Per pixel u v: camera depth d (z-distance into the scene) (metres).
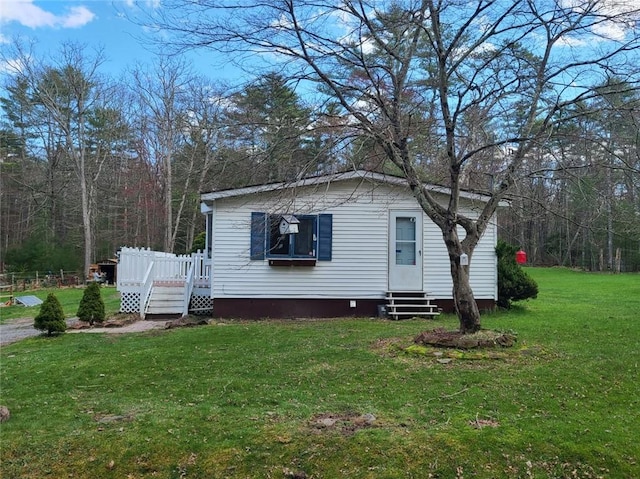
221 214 12.30
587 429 4.32
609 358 6.68
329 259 12.48
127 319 12.40
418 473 3.75
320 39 7.13
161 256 14.59
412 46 7.41
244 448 4.11
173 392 5.70
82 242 37.75
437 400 5.11
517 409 4.80
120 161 39.84
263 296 12.38
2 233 39.78
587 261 34.47
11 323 14.05
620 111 6.65
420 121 7.79
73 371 6.90
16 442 4.30
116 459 4.03
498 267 12.70
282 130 7.45
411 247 12.71
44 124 38.22
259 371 6.52
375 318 12.16
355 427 4.43
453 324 10.61
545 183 8.87
